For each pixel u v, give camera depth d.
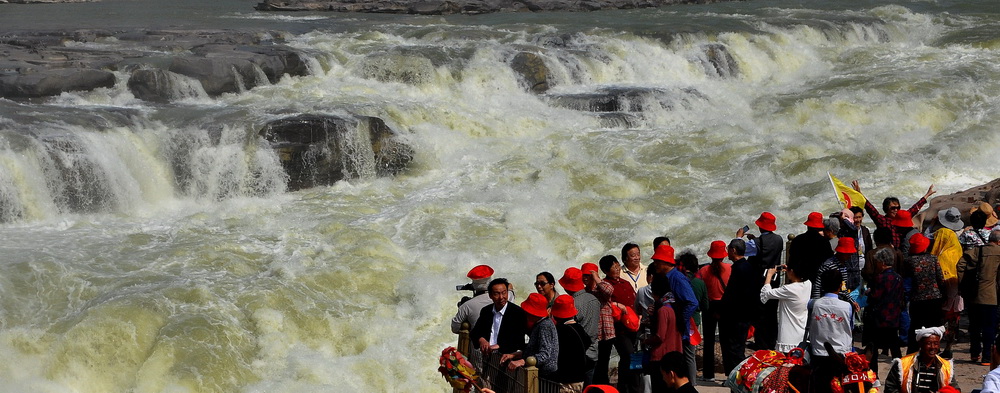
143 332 12.97
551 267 16.72
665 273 8.80
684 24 36.81
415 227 18.20
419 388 12.65
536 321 8.12
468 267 16.17
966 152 22.97
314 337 13.59
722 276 10.38
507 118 25.03
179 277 14.86
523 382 7.97
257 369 12.74
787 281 10.99
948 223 13.33
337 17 42.94
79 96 23.30
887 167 21.72
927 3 46.53
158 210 19.59
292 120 20.97
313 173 20.98
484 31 33.97
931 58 33.16
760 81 31.86
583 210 19.41
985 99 27.45
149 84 24.05
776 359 7.61
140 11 45.94
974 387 9.54
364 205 19.86
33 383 12.22
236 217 18.62
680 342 8.70
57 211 18.53
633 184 21.16
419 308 14.51
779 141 23.83
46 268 14.79
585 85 29.27
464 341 9.02
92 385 12.48
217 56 26.41
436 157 22.69
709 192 20.70
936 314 10.27
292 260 15.91
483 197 20.27
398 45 30.98
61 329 13.04
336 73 27.75
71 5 49.84
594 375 9.03
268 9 46.47
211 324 13.19
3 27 35.97
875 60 33.53
